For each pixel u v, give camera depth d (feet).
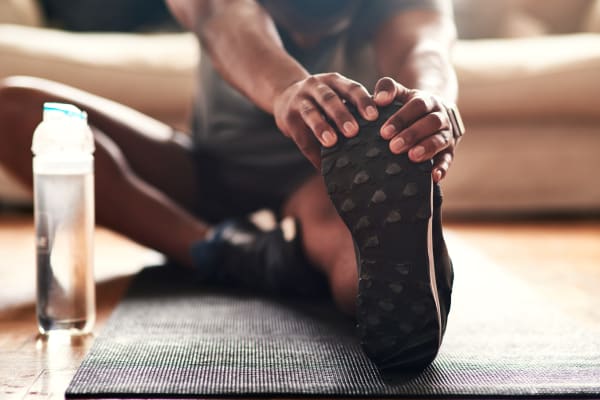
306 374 2.08
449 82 2.54
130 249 4.88
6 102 3.36
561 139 6.56
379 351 2.06
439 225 2.12
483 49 6.64
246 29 2.59
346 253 2.65
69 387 1.92
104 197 3.46
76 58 6.33
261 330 2.62
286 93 2.22
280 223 3.22
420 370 2.12
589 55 6.36
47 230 2.56
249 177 3.67
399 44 2.95
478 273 3.93
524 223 6.47
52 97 3.48
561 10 7.86
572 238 5.56
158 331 2.59
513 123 6.56
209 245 3.40
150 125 3.94
